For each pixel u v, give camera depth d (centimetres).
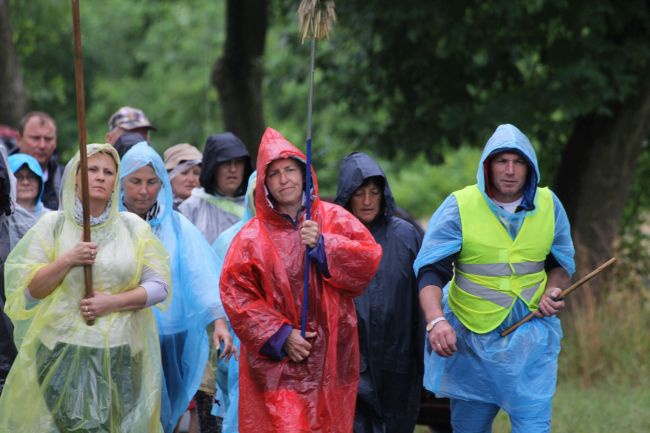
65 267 1440
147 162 1686
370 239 1440
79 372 1461
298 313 1419
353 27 3334
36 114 2183
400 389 1688
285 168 1417
